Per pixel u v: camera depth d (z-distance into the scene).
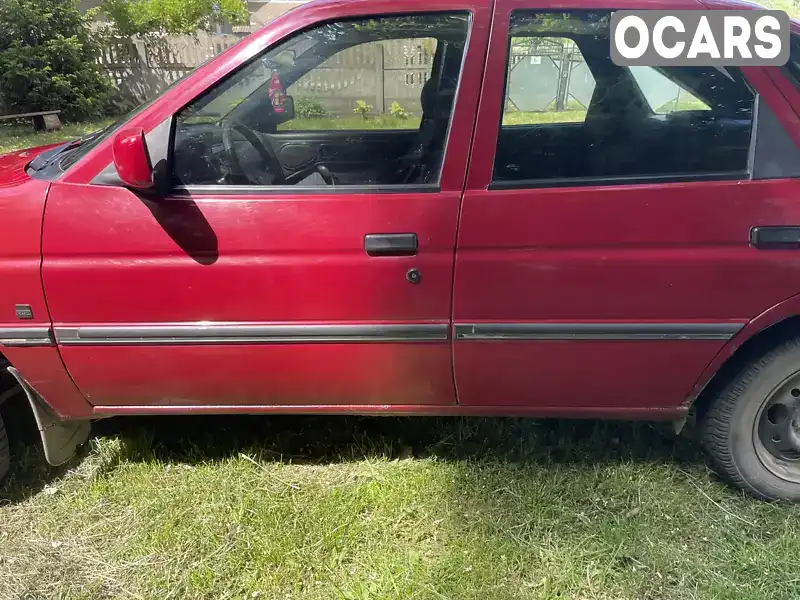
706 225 1.97
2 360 2.27
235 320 2.11
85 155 2.07
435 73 2.31
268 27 2.09
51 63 10.77
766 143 1.98
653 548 2.10
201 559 2.10
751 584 1.97
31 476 2.50
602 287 2.04
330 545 2.14
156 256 2.05
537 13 2.02
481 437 2.69
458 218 2.00
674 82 2.15
